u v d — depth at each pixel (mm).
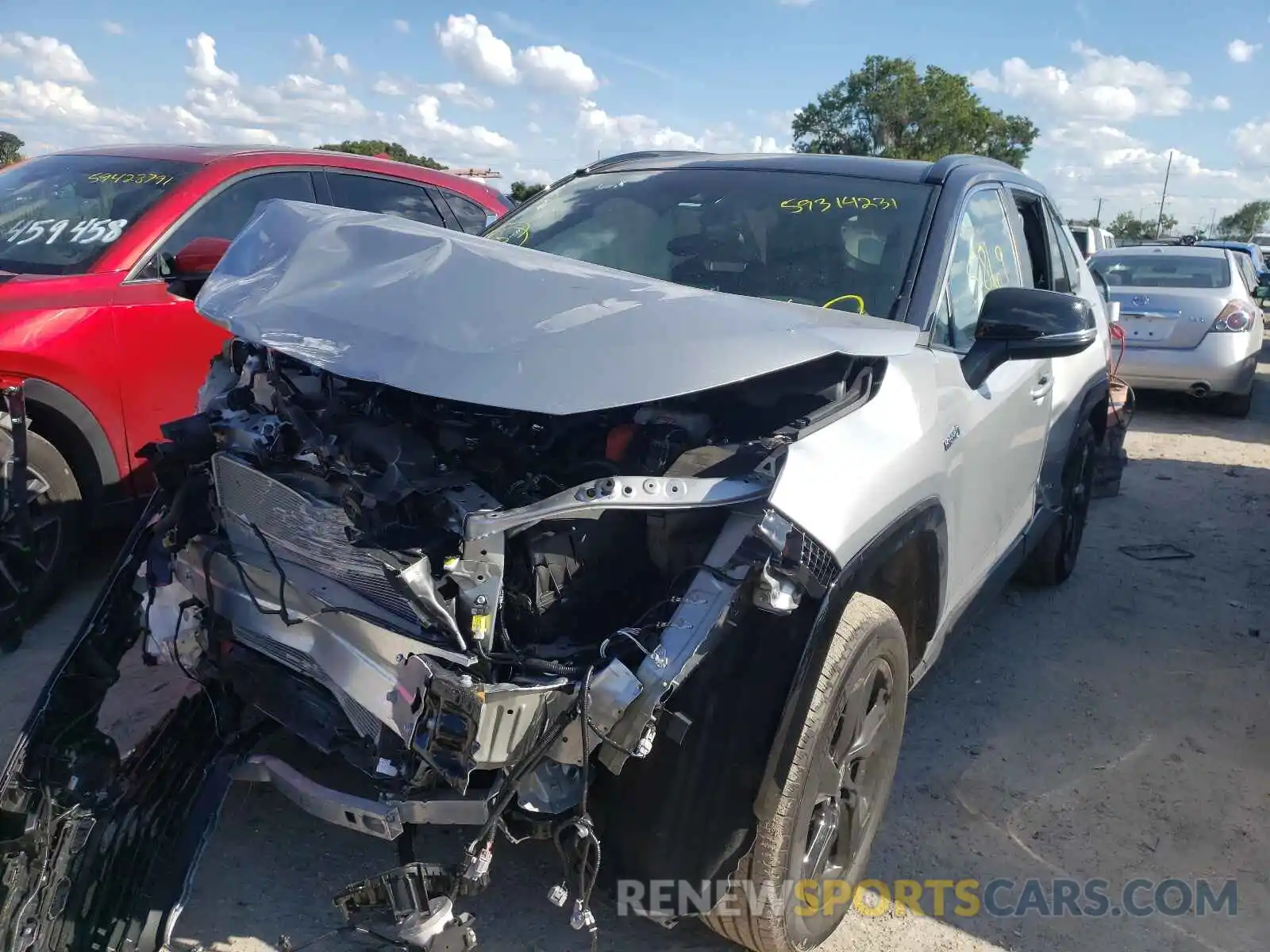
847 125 55688
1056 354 2910
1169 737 3754
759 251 3252
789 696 2088
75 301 4160
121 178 4938
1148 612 4930
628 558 2225
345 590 2256
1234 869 3021
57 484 4098
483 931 2564
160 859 2342
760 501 2119
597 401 2021
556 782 2045
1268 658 4453
